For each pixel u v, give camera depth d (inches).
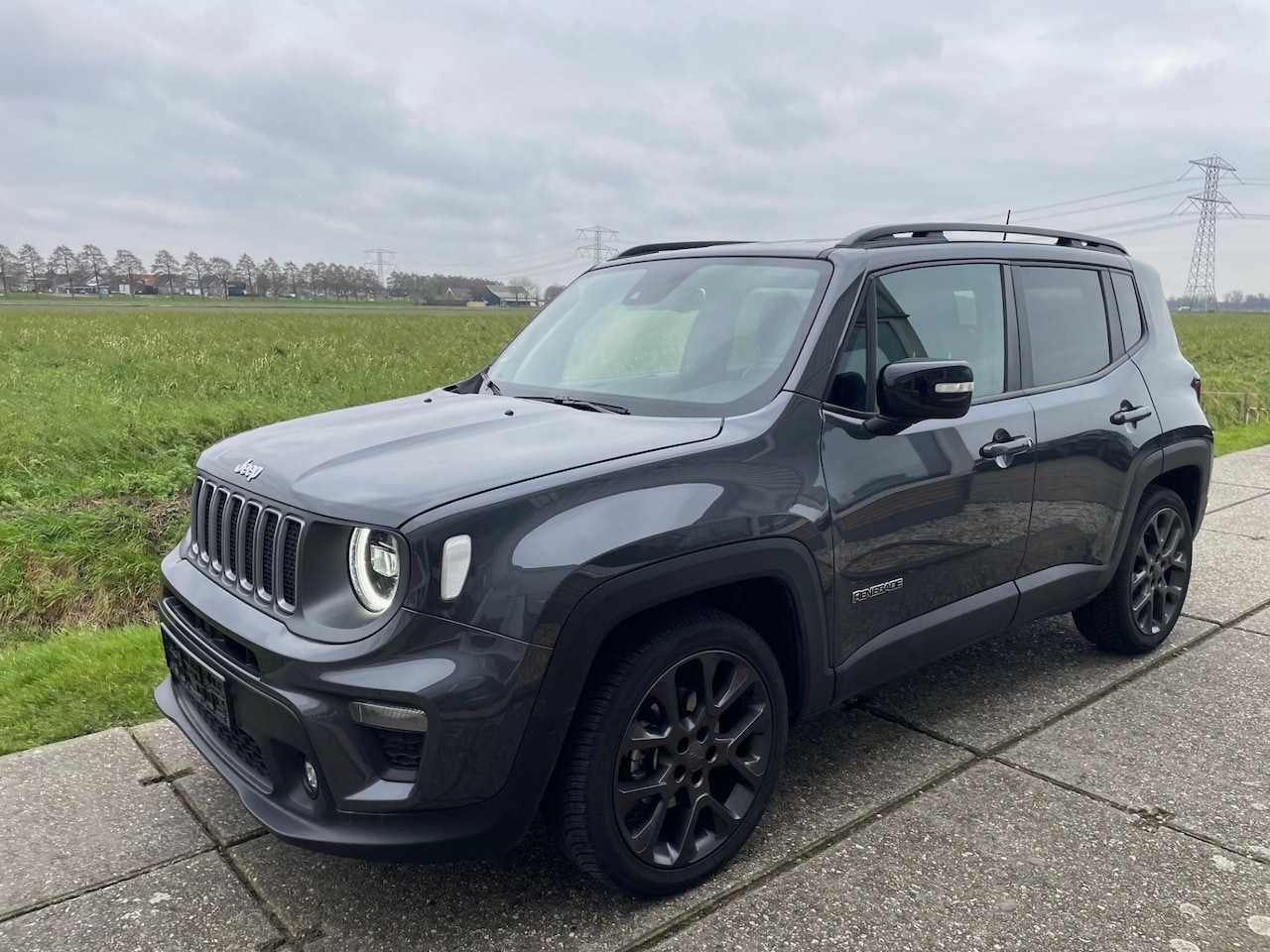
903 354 123.3
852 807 119.4
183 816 118.3
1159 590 171.0
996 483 130.9
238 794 97.2
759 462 105.0
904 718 145.9
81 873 106.1
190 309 3348.9
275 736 91.9
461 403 127.5
